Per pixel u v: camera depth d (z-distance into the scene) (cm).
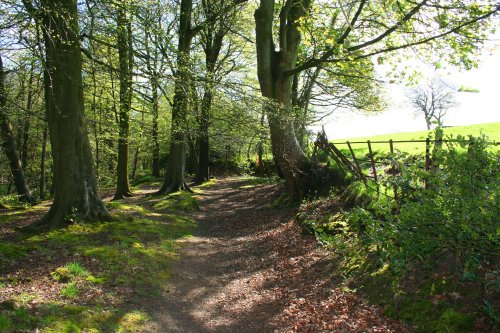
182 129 1554
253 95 1310
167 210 1716
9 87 1599
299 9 1544
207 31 2445
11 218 1447
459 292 575
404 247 555
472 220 473
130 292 773
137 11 1220
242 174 3722
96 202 1245
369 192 670
